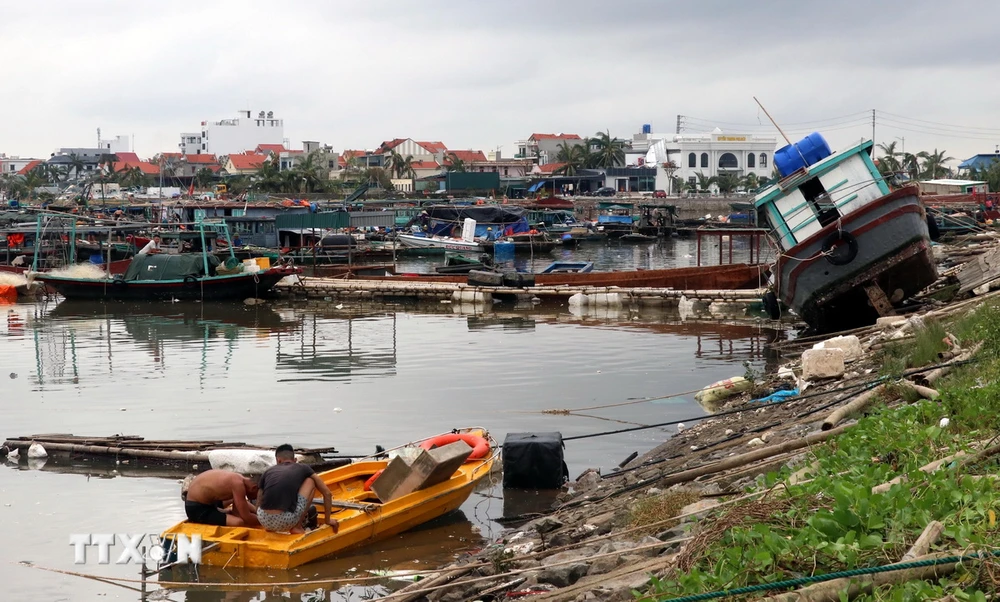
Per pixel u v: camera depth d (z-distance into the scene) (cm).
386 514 1235
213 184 14762
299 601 1062
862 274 2503
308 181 13388
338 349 3092
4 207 7794
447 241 7600
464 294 4481
